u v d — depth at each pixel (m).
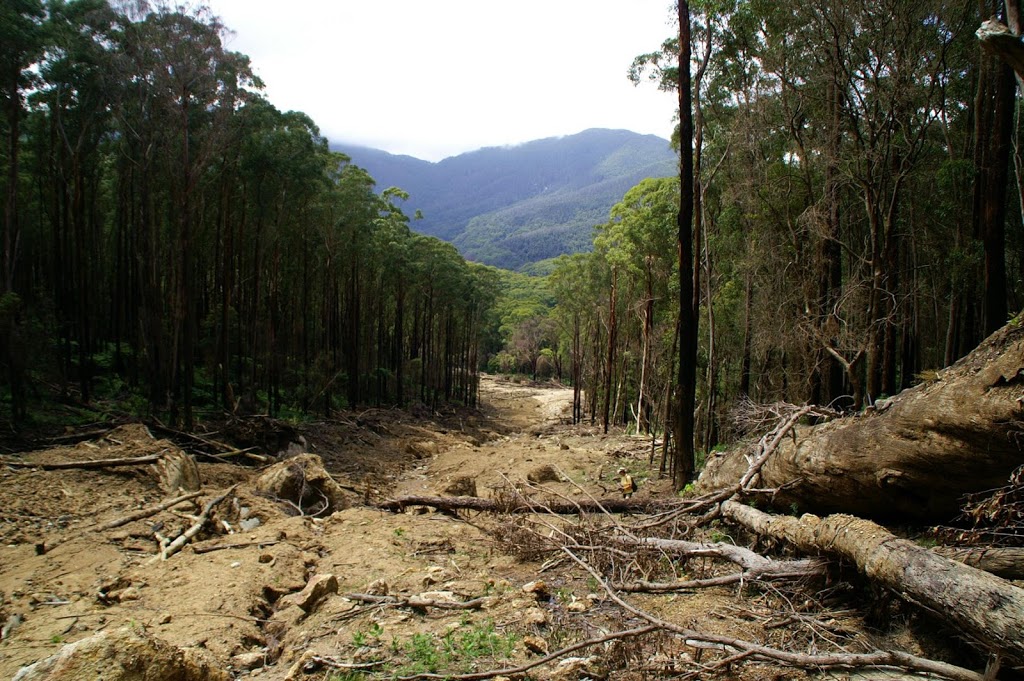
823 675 4.27
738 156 16.84
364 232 31.92
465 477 13.62
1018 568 4.50
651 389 24.06
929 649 4.53
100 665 3.23
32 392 15.75
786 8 12.91
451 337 56.12
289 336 32.09
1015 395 4.98
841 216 15.45
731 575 5.93
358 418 27.77
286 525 8.77
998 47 5.36
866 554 4.91
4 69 14.79
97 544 7.58
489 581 6.39
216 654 4.75
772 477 8.05
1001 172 9.86
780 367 17.80
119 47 16.34
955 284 13.41
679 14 11.62
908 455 5.96
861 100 12.54
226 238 21.69
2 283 16.55
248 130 19.16
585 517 8.30
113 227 25.44
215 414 19.47
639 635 4.69
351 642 4.89
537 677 4.25
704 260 18.66
